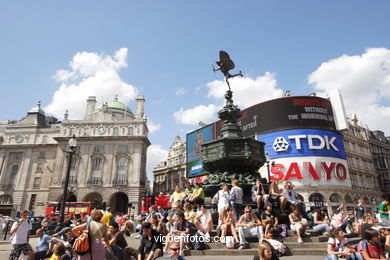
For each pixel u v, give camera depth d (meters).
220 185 10.76
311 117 41.03
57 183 52.03
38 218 25.81
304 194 38.00
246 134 44.84
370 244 5.45
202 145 12.30
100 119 57.22
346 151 47.25
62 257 6.32
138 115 59.88
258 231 7.96
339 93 43.50
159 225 9.19
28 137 59.75
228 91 13.12
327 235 8.72
